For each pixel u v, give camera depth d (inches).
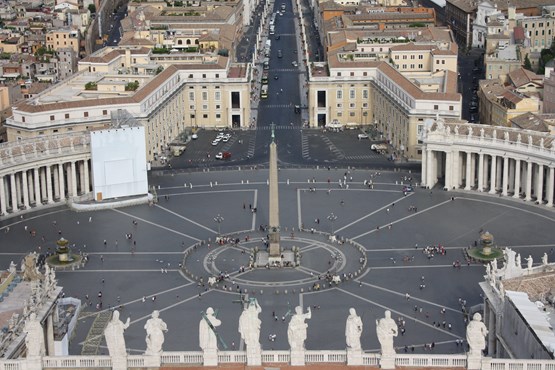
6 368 5708.7
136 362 5748.0
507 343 7190.0
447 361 5698.8
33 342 5713.6
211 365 5738.2
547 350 6131.9
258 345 5713.6
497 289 7760.8
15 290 7677.2
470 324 5713.6
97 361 5748.0
